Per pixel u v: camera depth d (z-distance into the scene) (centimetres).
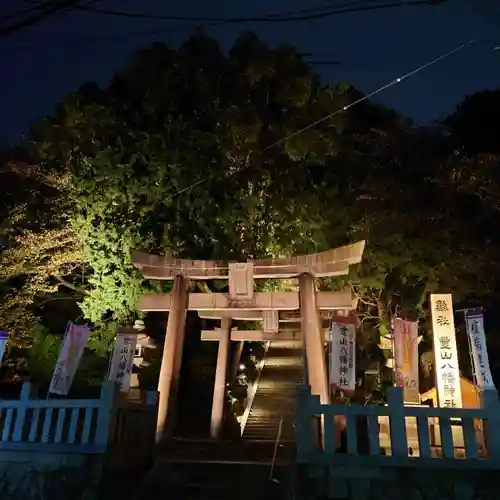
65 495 1093
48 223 1964
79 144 1941
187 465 1191
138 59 2002
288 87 1952
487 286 1842
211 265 1543
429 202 1873
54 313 2150
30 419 1305
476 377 1396
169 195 1877
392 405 1009
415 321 1514
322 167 1983
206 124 1883
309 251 1862
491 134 2236
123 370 1535
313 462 984
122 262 1864
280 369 2448
